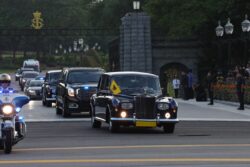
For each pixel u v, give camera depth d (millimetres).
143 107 55062
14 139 40594
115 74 59094
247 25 104938
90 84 76688
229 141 47906
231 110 87938
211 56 152750
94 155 38844
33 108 97688
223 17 147500
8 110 39344
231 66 136750
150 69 152750
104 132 56969
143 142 47406
